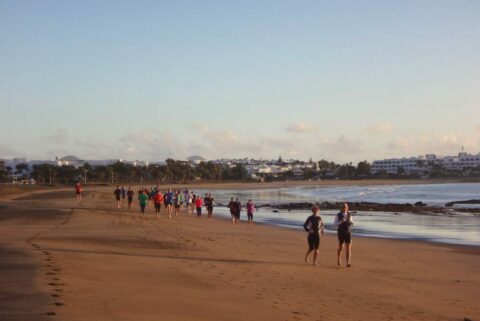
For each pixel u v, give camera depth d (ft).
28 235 77.82
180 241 80.94
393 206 223.30
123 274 45.55
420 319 39.63
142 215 139.13
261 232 107.55
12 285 35.22
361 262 68.23
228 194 424.05
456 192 442.91
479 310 43.98
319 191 497.05
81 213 131.95
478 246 91.15
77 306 30.94
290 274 55.47
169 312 33.01
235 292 42.91
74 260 50.11
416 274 60.70
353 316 38.68
